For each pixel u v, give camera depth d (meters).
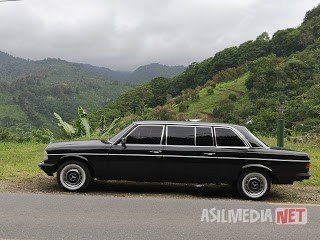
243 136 9.45
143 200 8.74
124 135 9.39
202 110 102.69
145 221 7.07
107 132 21.58
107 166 9.30
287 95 79.44
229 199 9.26
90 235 6.19
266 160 9.27
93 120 87.94
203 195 9.62
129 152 9.26
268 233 6.64
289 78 85.50
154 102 151.62
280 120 14.49
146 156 9.25
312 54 94.19
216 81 128.75
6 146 18.28
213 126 9.48
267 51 133.75
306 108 50.09
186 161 9.25
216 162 9.27
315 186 11.21
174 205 8.38
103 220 7.04
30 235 6.11
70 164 9.36
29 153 15.69
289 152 9.40
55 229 6.44
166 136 9.38
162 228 6.69
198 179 9.34
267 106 75.75
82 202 8.33
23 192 9.20
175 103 124.81
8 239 5.90
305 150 17.27
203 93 117.06
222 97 106.62
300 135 20.64
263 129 51.06
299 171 9.31
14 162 13.36
